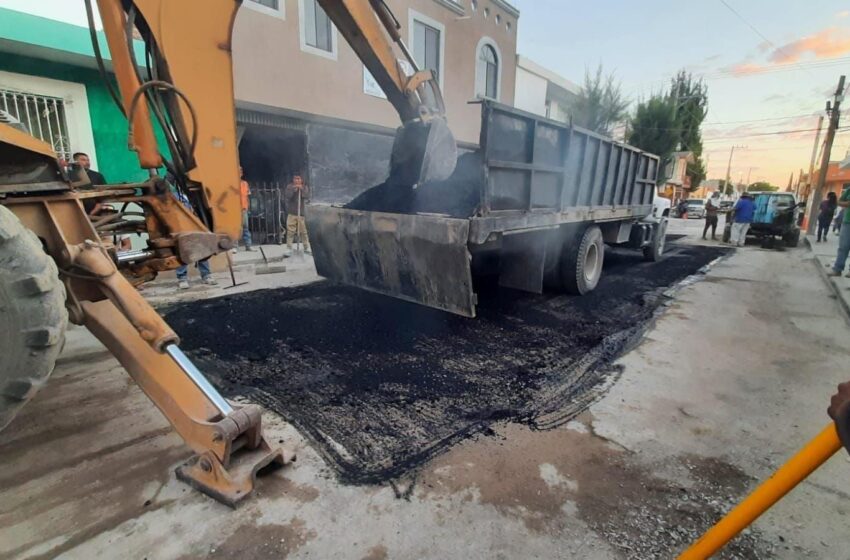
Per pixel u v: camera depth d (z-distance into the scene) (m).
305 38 9.34
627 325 4.71
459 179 5.06
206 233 2.84
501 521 1.96
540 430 2.69
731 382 3.38
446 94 13.27
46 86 6.45
